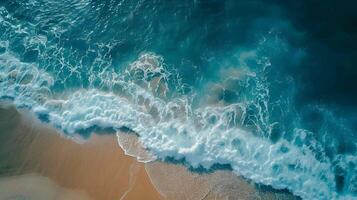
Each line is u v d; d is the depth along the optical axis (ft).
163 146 59.00
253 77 65.10
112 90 64.69
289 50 67.36
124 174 57.11
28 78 66.59
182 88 64.54
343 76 64.85
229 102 62.85
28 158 59.47
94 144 59.98
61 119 62.18
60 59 68.54
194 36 69.56
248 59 66.85
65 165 58.59
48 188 57.00
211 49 68.18
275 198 55.47
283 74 65.26
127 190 55.83
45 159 59.26
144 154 58.70
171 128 60.64
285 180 56.34
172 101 63.26
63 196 56.18
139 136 60.29
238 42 68.64
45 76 66.69
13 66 67.87
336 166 57.41
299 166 57.36
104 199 55.47
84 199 55.62
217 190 55.88
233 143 59.00
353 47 67.05
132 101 63.41
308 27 69.31
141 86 64.85
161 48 68.85
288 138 59.62
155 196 55.31
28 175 58.23
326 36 68.23
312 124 60.95
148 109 62.54
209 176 56.95
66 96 64.59
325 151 58.54
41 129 61.82
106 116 61.93
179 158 58.23
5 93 65.16
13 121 62.69
